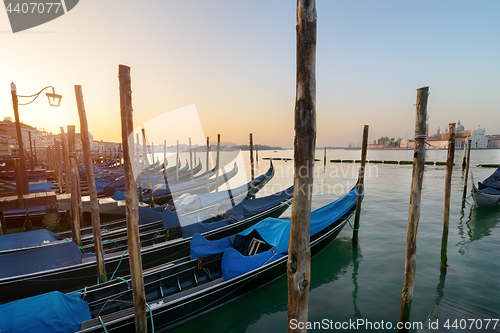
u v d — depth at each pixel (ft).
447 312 17.61
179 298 18.65
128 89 13.17
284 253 24.02
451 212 44.86
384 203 53.47
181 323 18.93
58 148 56.29
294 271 9.52
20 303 13.97
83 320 15.75
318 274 25.57
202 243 23.38
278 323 19.31
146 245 30.17
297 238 9.33
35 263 21.93
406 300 15.99
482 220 40.29
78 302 16.62
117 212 39.27
